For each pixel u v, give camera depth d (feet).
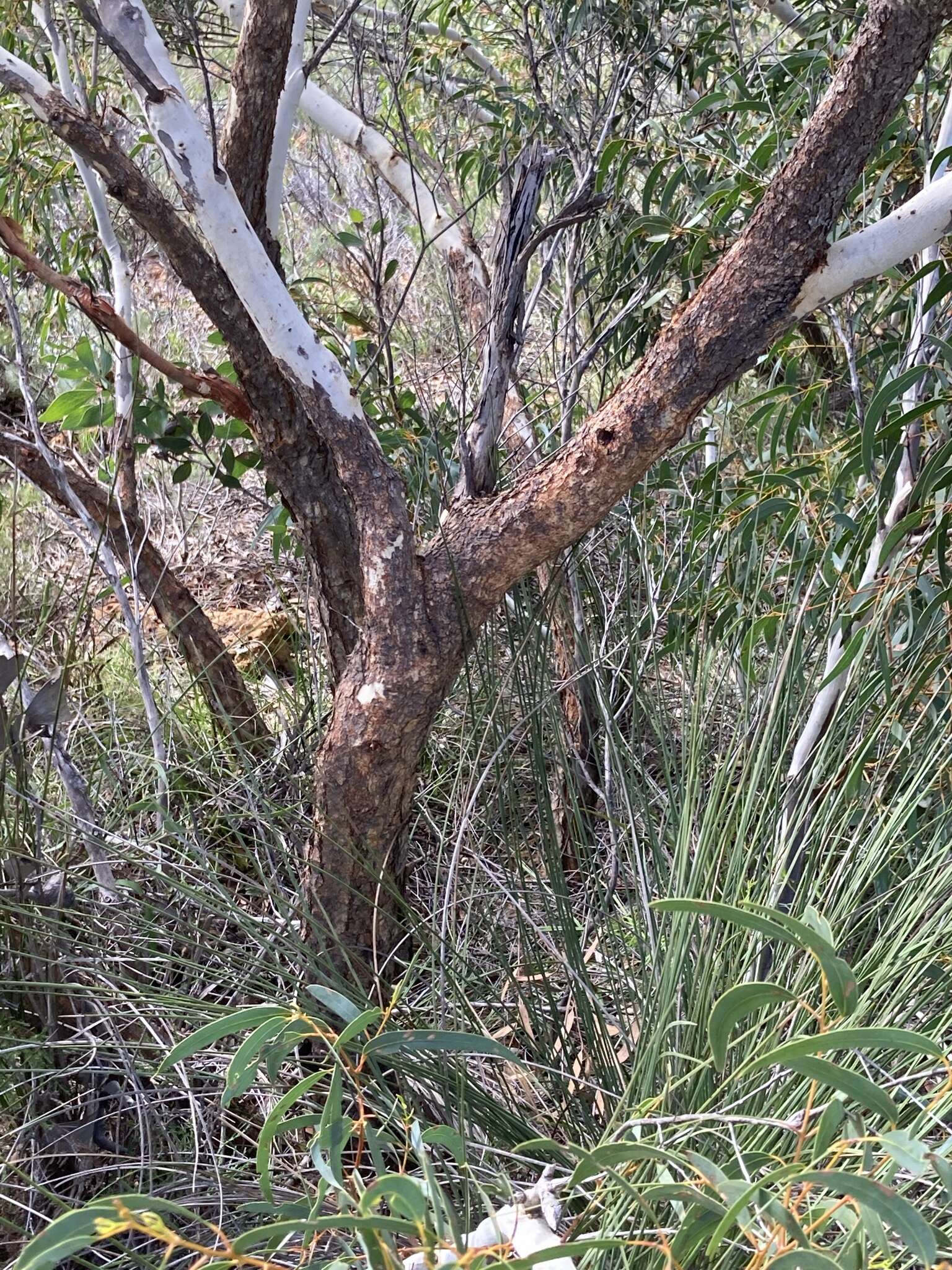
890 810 4.47
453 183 8.54
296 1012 2.39
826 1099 3.12
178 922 5.17
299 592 8.45
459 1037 2.58
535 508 4.16
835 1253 2.56
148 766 6.40
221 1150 4.05
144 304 10.02
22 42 6.79
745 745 4.85
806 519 5.68
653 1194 2.11
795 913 4.09
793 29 7.83
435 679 4.34
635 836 4.99
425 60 7.97
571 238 7.10
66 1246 1.76
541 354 8.21
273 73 4.62
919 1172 1.86
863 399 6.18
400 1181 1.92
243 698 6.73
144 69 3.73
